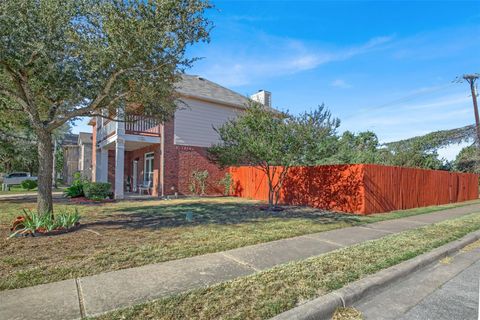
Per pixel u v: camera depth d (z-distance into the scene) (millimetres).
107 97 7227
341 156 15430
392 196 11742
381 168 11297
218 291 3479
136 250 5078
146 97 7418
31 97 6852
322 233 6969
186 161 16500
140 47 5988
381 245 5871
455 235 7078
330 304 3320
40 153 6988
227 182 17125
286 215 9664
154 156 16750
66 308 2982
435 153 22000
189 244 5566
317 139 9664
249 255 5008
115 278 3844
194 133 16891
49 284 3619
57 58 6223
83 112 7281
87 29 6387
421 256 5281
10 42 5660
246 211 10367
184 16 6242
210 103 17609
